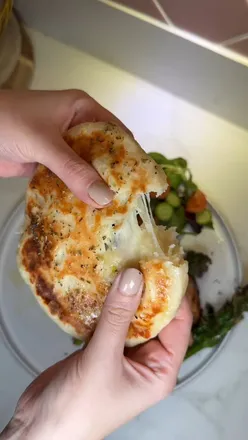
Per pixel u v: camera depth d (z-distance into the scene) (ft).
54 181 0.88
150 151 1.24
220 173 1.21
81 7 1.13
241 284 1.14
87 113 1.00
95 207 0.82
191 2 0.91
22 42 1.30
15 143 0.94
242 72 1.03
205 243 1.16
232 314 1.10
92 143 0.86
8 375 1.20
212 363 1.15
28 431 0.88
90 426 0.88
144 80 1.26
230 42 0.97
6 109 0.95
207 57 1.05
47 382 0.92
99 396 0.87
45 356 1.18
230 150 1.22
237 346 1.15
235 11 0.87
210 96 1.18
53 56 1.30
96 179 0.81
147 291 0.83
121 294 0.81
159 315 0.83
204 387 1.15
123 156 0.82
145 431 1.16
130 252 0.85
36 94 0.98
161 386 0.94
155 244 0.84
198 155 1.23
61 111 0.98
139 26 1.08
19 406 0.93
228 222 1.19
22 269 0.93
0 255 1.21
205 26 0.96
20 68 1.29
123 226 0.83
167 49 1.10
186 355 1.11
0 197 1.26
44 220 0.89
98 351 0.84
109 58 1.26
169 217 1.13
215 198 1.21
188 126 1.24
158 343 0.97
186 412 1.15
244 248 1.18
